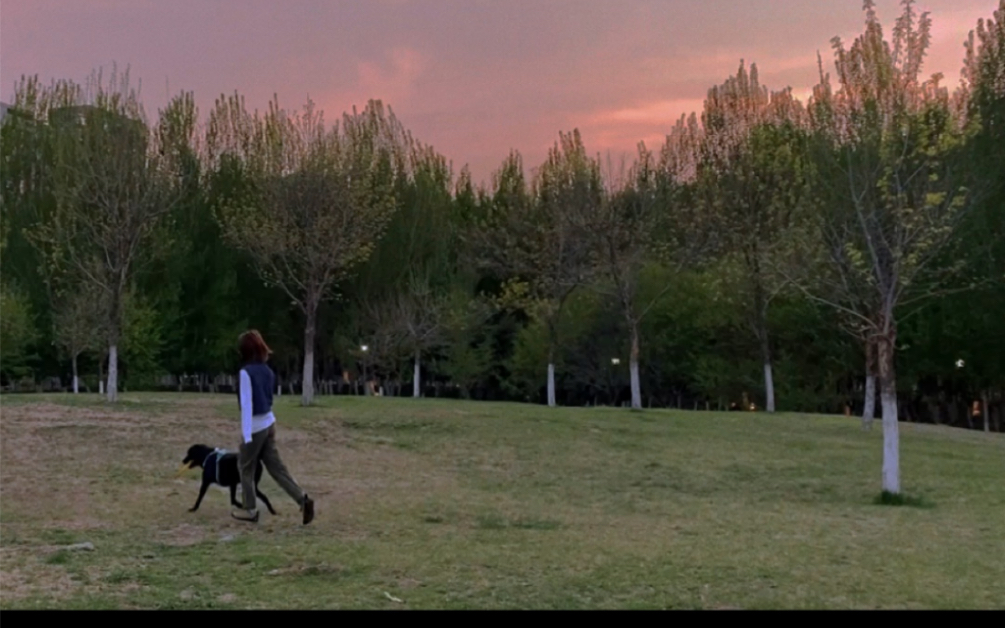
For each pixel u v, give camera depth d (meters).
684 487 16.12
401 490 14.11
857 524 12.02
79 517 10.69
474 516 11.60
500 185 53.16
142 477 14.50
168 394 34.88
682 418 28.06
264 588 7.15
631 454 20.05
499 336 50.72
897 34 19.61
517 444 21.05
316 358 51.50
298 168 29.44
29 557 8.23
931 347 37.22
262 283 45.94
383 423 23.58
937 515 13.21
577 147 41.53
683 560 8.65
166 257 44.03
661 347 46.19
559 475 17.08
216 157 48.50
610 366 46.81
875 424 27.23
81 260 34.84
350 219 29.41
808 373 43.28
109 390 26.27
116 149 26.80
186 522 10.34
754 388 43.41
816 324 40.44
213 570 7.75
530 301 36.78
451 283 47.72
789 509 13.73
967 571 8.52
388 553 8.63
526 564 8.28
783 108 40.16
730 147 37.44
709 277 36.78
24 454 16.67
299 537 9.48
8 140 45.75
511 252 40.16
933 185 16.62
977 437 27.62
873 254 15.41
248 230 29.19
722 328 43.62
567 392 53.34
